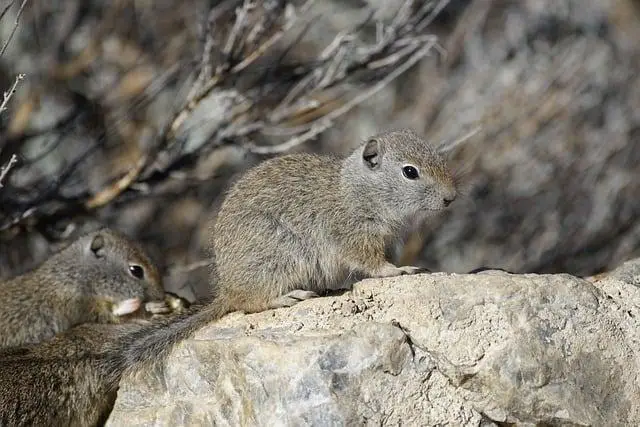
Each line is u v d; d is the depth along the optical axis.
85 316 13.82
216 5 18.16
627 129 19.05
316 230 11.18
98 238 13.86
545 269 17.77
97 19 18.66
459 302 9.36
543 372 9.14
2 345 13.40
